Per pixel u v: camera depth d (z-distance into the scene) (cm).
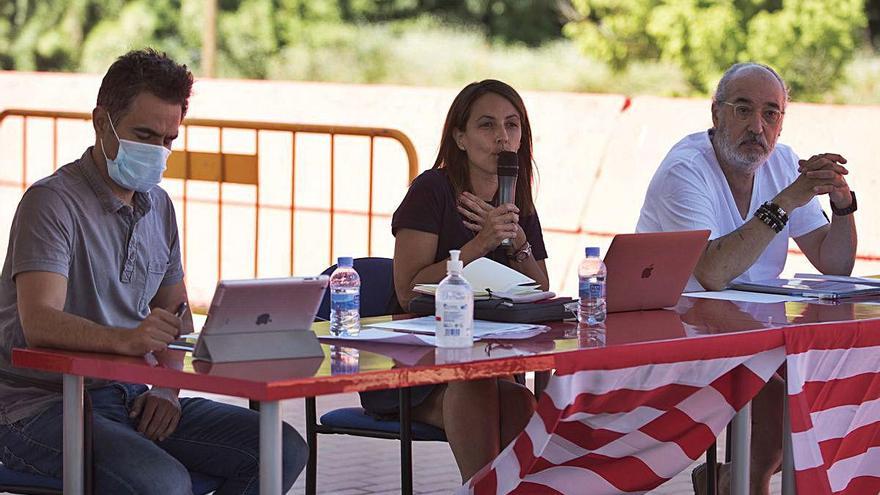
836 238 647
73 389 412
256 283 383
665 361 430
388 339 423
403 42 2997
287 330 396
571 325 467
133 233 466
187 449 467
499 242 504
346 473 727
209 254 1224
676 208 621
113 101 449
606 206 1159
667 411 447
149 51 456
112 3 2998
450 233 537
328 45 3005
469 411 476
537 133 1213
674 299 520
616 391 423
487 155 539
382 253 1177
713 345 441
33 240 438
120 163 450
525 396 488
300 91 1340
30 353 410
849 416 489
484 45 2983
